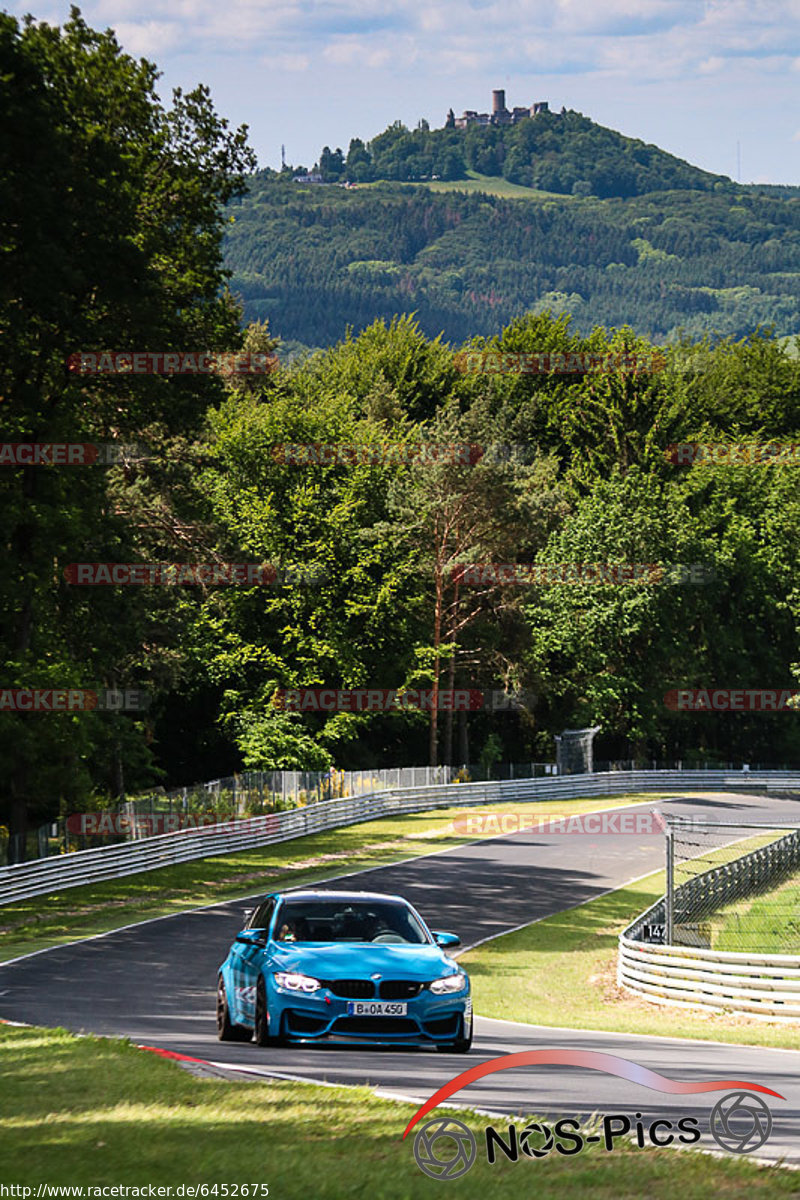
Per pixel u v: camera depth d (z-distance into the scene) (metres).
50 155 118.12
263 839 175.00
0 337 126.38
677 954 93.06
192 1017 67.44
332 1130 31.50
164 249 138.75
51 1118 32.50
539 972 105.50
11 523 133.00
